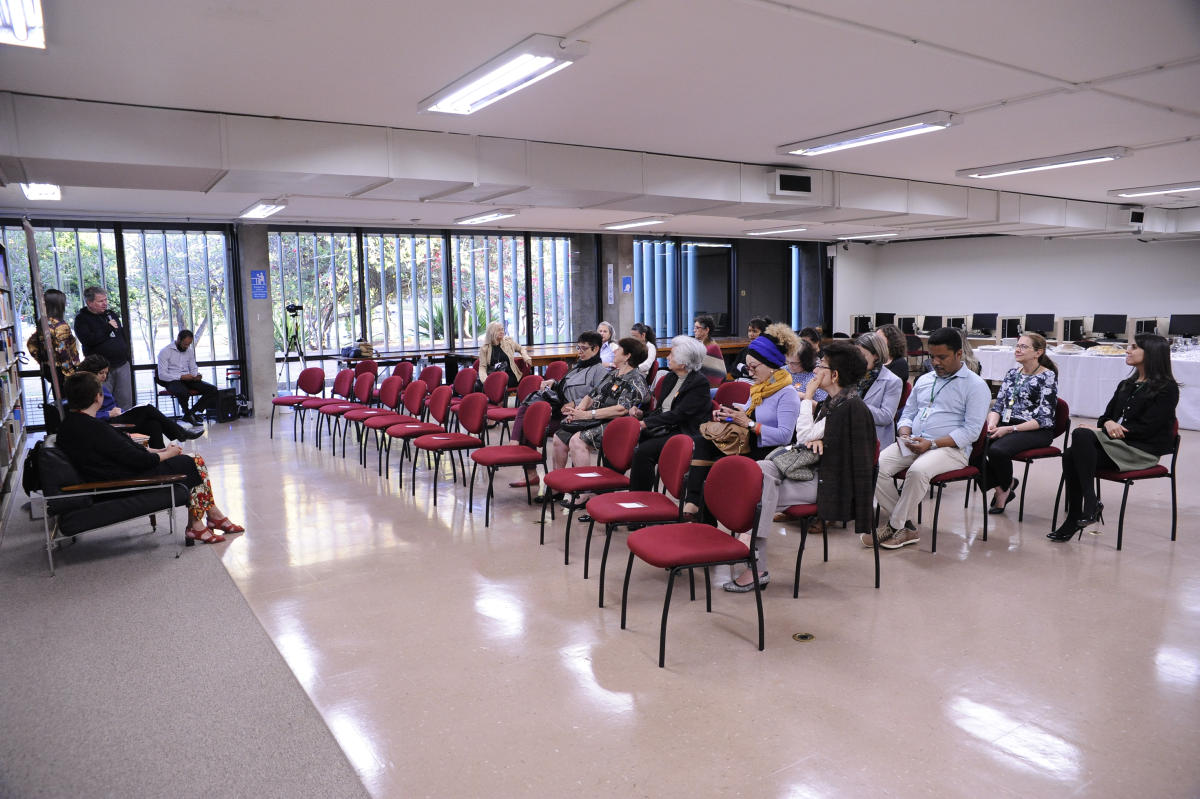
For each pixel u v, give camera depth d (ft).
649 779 7.75
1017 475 21.08
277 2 10.18
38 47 10.78
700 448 14.25
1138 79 14.73
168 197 24.76
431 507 18.10
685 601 12.30
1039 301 44.34
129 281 30.99
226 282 33.09
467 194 21.12
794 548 14.84
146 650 10.84
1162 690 9.36
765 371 14.19
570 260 42.24
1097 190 30.48
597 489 13.97
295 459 23.76
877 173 25.95
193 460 15.62
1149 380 14.67
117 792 7.72
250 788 7.75
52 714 9.20
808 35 12.02
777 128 18.83
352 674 10.06
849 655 10.39
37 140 14.53
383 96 15.16
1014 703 9.09
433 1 10.26
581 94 15.46
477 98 14.75
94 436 14.17
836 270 49.32
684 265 45.70
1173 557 14.15
